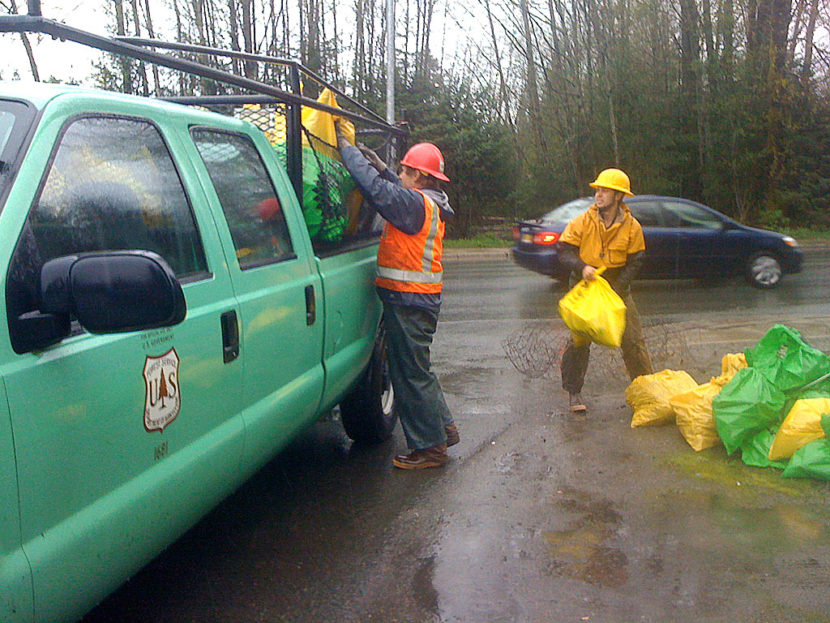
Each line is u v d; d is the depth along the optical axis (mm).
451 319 10578
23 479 2117
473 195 27359
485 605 3324
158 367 2697
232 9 23656
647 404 5543
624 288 5676
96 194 2604
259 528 4078
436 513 4238
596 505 4293
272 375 3578
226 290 3209
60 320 2238
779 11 27094
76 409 2311
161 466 2748
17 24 2486
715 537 3893
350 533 4012
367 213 5352
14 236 2203
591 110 27984
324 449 5340
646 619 3203
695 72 27562
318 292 4090
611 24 27359
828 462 4426
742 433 4746
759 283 13758
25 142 2367
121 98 2912
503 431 5570
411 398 4793
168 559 3736
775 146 27422
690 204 13805
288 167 4188
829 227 28672
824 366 4797
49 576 2205
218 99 4285
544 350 8109
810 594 3365
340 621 3225
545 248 13602
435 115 26375
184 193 3113
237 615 3266
